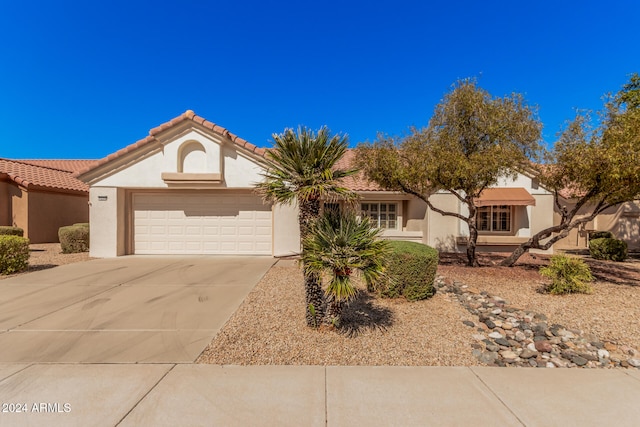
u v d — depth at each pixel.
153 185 12.80
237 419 3.27
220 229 13.59
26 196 17.55
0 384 3.87
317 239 5.07
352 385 3.92
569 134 8.79
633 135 7.38
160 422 3.22
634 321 6.22
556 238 10.43
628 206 18.67
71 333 5.38
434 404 3.55
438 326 5.87
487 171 9.10
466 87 10.02
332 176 5.34
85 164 27.59
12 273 9.91
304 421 3.24
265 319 6.00
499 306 7.09
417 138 10.24
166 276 9.59
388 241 5.51
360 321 5.93
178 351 4.75
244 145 12.66
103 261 12.10
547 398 3.68
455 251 15.43
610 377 4.18
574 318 6.40
